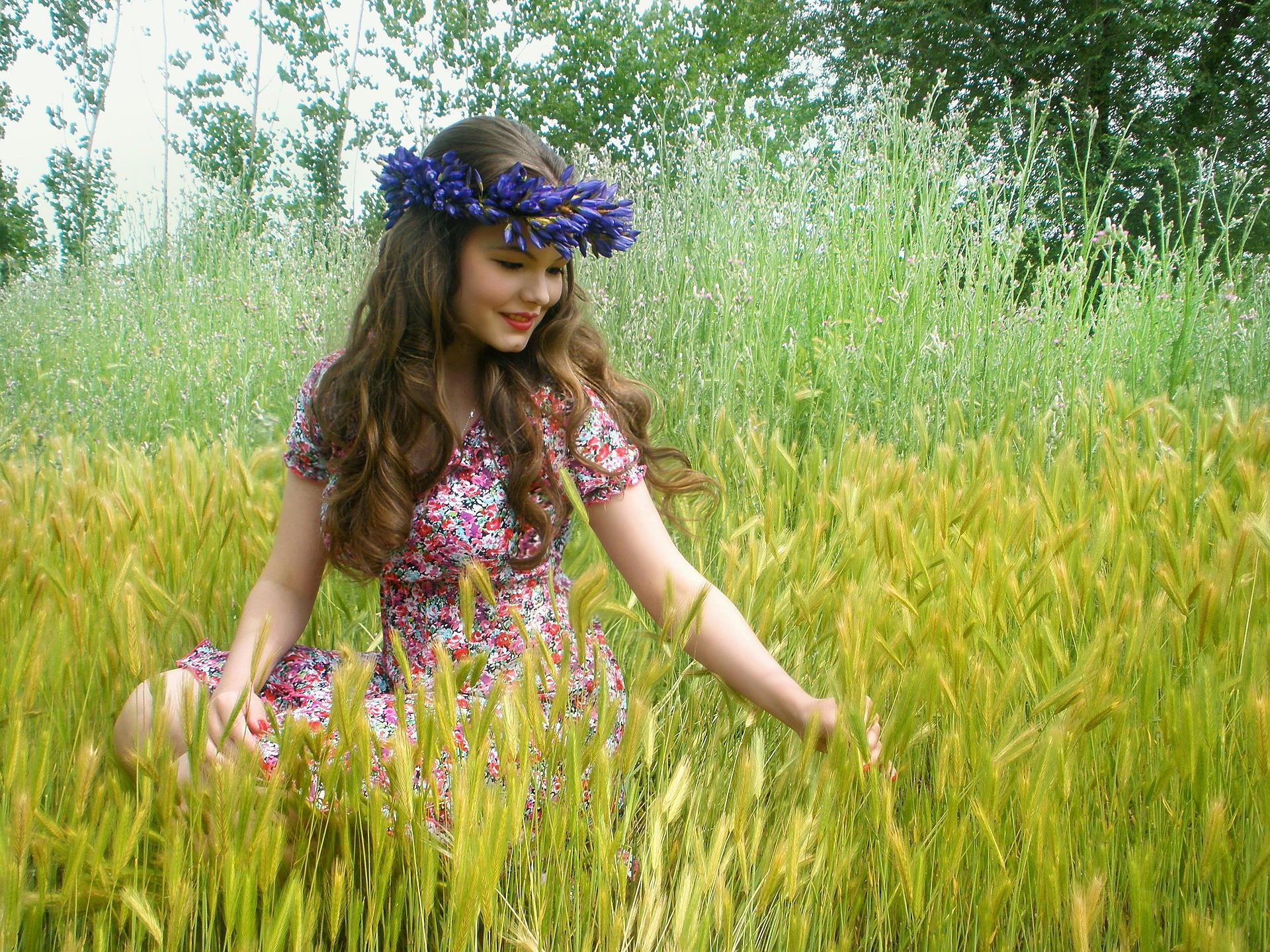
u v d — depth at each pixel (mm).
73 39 12117
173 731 1504
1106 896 1333
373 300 1584
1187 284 3988
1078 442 3002
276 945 1092
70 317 5934
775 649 1730
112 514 1962
